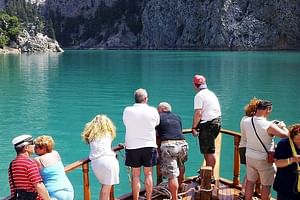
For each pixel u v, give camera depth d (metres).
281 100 34.31
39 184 6.48
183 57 101.50
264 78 50.44
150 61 87.88
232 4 160.38
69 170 7.40
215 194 8.79
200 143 9.09
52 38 188.00
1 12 183.88
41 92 41.16
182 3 185.25
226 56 102.50
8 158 18.59
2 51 147.12
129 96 37.81
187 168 16.53
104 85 46.44
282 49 148.62
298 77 50.97
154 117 8.09
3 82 50.44
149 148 8.06
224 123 25.75
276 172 7.21
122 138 21.75
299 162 6.68
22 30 164.62
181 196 8.97
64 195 7.09
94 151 7.65
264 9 155.88
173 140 8.38
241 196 8.80
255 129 7.60
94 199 13.57
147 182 8.19
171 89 41.88
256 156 7.61
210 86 43.75
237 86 43.50
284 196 6.71
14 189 6.52
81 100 35.78
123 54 130.88
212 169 8.95
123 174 15.77
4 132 23.94
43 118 28.09
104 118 7.86
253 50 146.25
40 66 77.69
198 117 8.93
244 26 157.38
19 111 30.89
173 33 193.00
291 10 152.38
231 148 19.39
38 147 7.31
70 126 25.47
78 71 65.38
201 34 175.38
